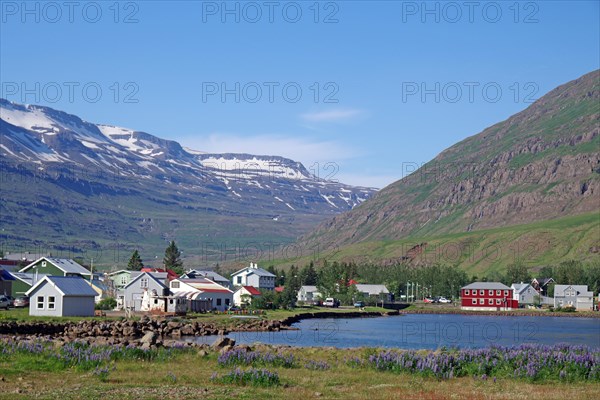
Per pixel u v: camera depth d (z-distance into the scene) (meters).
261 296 180.00
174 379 44.00
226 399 37.53
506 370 49.97
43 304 110.44
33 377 44.12
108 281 166.12
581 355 52.34
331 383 44.97
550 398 40.12
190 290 155.38
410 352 58.53
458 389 43.31
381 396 40.03
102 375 44.50
